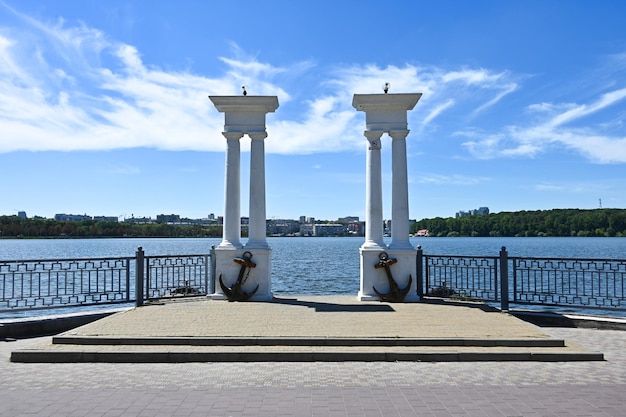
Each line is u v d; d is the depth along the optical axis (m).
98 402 6.41
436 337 9.23
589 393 6.74
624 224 108.25
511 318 11.18
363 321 10.76
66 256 64.75
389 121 14.55
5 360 8.72
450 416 5.89
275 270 41.91
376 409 6.12
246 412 6.02
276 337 9.23
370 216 14.35
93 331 9.69
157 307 12.59
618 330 11.21
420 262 14.30
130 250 89.62
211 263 14.27
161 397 6.60
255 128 14.64
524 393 6.74
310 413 5.99
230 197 14.52
